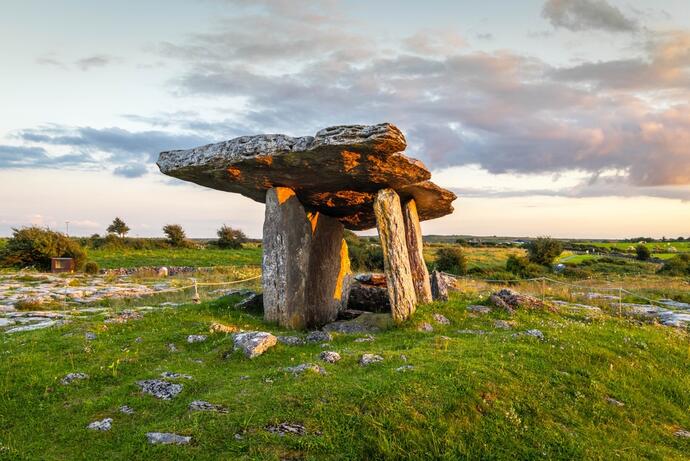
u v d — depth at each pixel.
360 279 21.75
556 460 7.35
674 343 13.37
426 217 21.36
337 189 15.67
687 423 9.27
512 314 15.30
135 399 8.48
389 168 13.71
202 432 7.23
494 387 8.84
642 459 7.70
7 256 34.41
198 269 36.22
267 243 15.26
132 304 19.98
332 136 12.09
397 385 8.50
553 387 9.36
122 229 67.12
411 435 7.39
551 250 41.56
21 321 15.74
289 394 8.27
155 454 6.79
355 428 7.44
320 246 17.83
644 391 10.10
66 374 9.44
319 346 11.92
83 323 13.44
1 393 8.60
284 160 13.19
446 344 11.50
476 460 7.18
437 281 18.09
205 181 15.58
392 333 13.41
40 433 7.50
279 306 14.77
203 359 10.71
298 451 6.91
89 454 6.93
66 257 35.34
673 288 26.47
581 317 15.82
